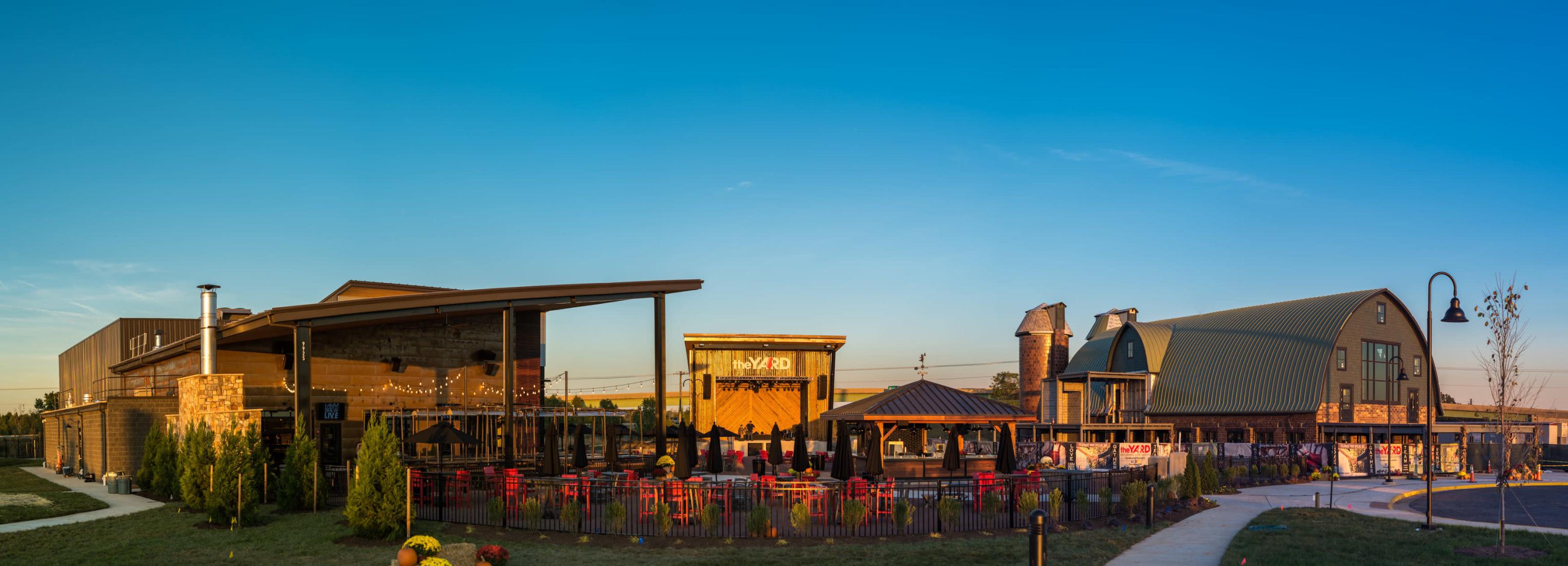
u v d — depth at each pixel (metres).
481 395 43.69
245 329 33.44
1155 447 51.06
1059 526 23.81
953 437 33.16
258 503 26.78
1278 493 36.56
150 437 34.22
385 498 21.94
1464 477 46.84
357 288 44.94
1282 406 60.19
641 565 18.55
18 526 25.09
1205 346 69.50
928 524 23.91
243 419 28.95
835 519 23.84
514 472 26.20
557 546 20.95
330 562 19.22
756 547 20.77
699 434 39.47
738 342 57.00
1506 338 23.58
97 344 66.88
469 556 17.38
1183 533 23.50
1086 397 67.94
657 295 40.34
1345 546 21.03
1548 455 60.00
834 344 57.91
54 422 53.03
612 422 42.91
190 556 20.22
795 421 57.97
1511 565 18.78
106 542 22.25
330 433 39.50
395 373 41.44
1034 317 81.06
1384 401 62.78
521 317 45.53
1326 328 61.03
